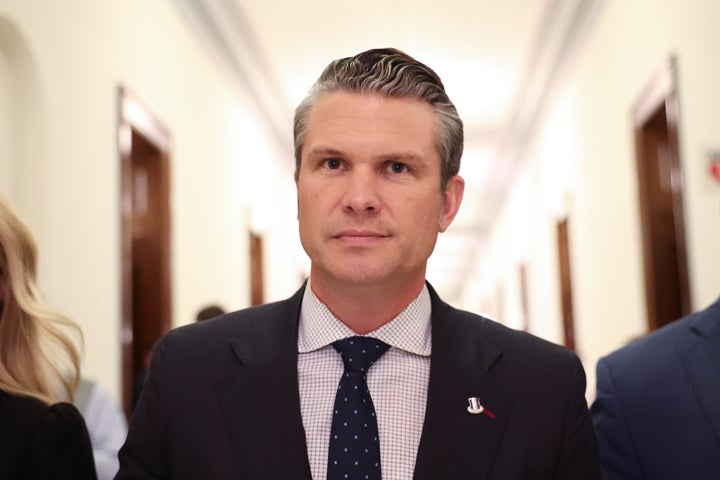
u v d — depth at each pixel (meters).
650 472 2.03
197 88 7.10
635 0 5.70
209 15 7.05
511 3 7.34
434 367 1.64
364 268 1.56
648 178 5.82
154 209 6.01
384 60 1.63
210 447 1.57
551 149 9.77
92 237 4.62
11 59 3.91
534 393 1.63
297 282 13.11
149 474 1.63
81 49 4.53
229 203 8.28
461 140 1.71
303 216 1.62
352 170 1.58
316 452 1.58
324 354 1.66
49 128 4.05
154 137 5.80
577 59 7.97
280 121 10.32
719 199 4.15
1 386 1.96
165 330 5.96
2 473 1.84
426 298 1.73
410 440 1.59
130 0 5.37
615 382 2.14
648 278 5.77
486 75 9.24
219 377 1.65
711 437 1.98
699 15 4.32
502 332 1.75
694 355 2.07
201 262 7.13
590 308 7.94
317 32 7.87
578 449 1.63
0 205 2.13
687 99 4.65
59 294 4.12
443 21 7.70
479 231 19.09
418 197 1.59
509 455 1.57
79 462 1.92
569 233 8.99
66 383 2.26
